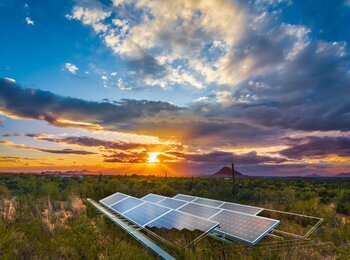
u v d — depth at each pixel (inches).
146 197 791.7
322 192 1528.1
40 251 363.9
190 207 560.4
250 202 1067.9
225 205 588.1
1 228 415.8
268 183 2214.6
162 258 310.0
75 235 399.2
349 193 1152.8
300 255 357.7
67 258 350.3
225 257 346.9
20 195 994.1
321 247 407.5
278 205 938.7
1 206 721.0
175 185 1620.3
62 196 1095.0
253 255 337.1
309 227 557.9
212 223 375.2
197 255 347.9
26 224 485.7
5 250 344.8
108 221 585.6
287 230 542.9
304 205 842.8
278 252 353.7
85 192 1104.8
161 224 442.6
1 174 2219.5
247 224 389.1
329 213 726.5
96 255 336.8
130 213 558.3
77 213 719.7
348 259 358.0
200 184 1589.6
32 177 1512.1
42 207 797.2
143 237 401.4
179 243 415.5
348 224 588.7
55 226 522.9
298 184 2381.9
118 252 325.1
